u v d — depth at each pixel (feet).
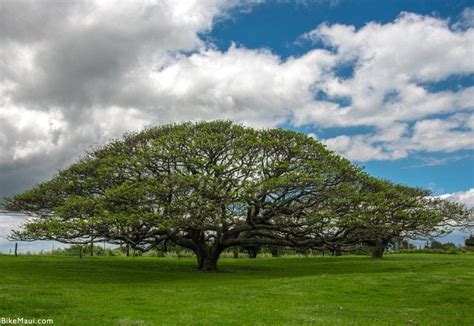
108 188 112.88
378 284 88.38
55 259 145.28
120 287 84.02
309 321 57.52
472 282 92.43
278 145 118.73
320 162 116.88
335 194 116.06
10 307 58.29
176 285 88.48
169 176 108.58
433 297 78.33
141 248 115.55
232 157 111.75
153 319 55.16
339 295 77.82
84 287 82.17
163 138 118.11
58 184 119.85
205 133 120.16
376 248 189.37
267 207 116.88
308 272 122.01
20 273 101.86
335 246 123.85
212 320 55.98
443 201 157.28
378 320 60.18
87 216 104.22
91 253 176.35
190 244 125.08
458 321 61.82
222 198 105.19
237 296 74.59
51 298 66.18
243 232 126.93
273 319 57.98
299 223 117.39
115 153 129.29
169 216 102.17
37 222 105.29
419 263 147.95
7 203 119.85
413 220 116.26
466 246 268.82
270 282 91.40
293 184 108.88
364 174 124.67
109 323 51.80
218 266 139.64
